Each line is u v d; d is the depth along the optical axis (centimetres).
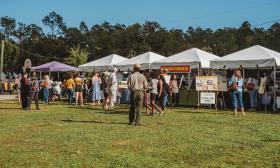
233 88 1738
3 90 4659
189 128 1285
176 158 822
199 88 2095
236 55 2205
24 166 743
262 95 2078
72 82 2702
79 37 10169
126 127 1304
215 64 2230
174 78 2297
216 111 1973
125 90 2541
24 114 1798
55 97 3116
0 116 1695
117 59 2970
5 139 1052
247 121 1507
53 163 766
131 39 10300
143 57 2647
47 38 9706
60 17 11462
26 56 9219
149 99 1781
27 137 1084
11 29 11469
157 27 10881
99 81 2592
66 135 1118
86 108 2178
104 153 865
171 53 10312
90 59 10025
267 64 2073
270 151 903
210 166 755
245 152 891
